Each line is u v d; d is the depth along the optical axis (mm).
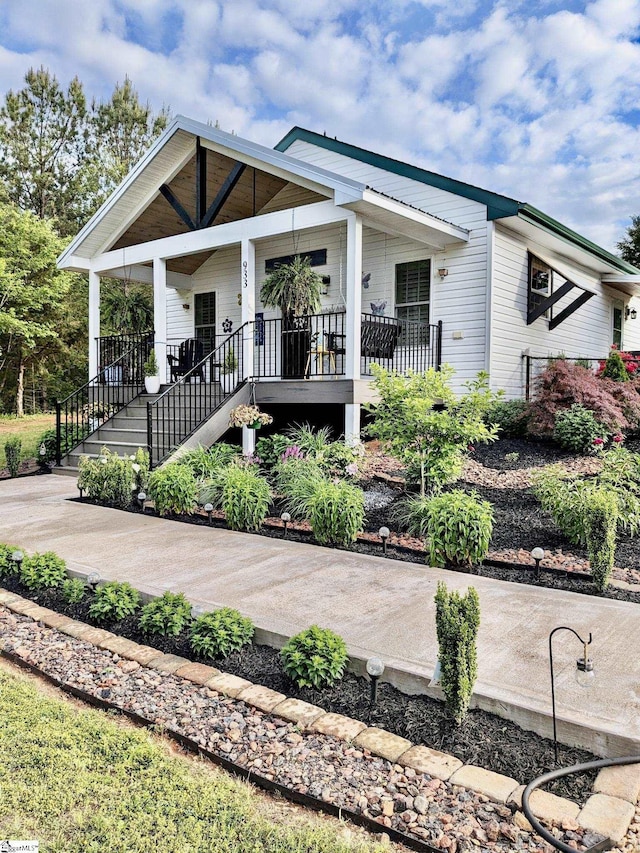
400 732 2436
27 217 17250
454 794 2014
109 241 11148
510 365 9961
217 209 9391
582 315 12766
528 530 5250
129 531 5793
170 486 6406
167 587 4105
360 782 2088
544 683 2684
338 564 4660
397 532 5477
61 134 21953
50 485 8711
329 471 7121
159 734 2428
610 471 5715
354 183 7285
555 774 1997
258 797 2053
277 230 8578
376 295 10438
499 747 2324
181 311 13289
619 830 1820
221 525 6039
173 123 9359
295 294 8719
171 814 1863
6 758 2143
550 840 1730
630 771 2131
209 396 9109
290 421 9898
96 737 2309
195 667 2975
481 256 9344
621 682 2699
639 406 8883
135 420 9883
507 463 7656
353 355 7914
